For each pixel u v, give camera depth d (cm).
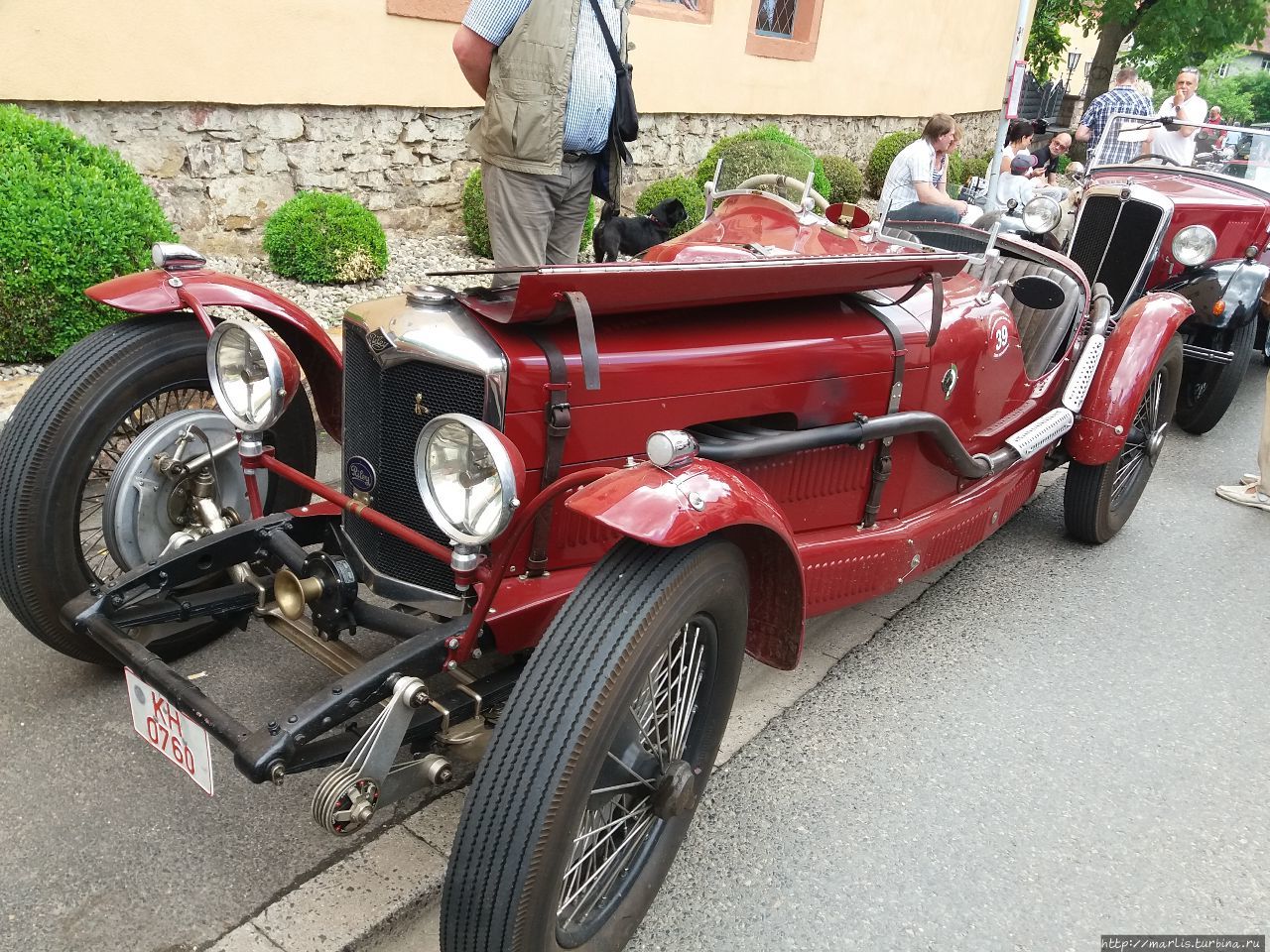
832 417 278
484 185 450
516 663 224
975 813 268
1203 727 316
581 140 445
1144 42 1988
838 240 321
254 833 234
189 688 203
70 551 257
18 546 249
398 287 603
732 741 290
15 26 490
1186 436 623
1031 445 357
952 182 1152
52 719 267
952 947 224
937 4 1291
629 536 193
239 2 575
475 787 174
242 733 189
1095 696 328
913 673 333
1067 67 2650
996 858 252
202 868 223
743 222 331
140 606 231
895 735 299
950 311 317
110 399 258
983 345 329
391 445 226
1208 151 717
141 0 533
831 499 295
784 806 265
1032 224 554
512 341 214
